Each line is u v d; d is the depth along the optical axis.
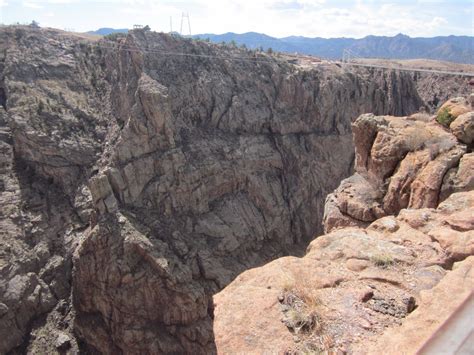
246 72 78.50
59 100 66.38
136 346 42.16
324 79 83.50
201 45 78.62
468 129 18.56
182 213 59.22
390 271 9.77
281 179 74.06
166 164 59.69
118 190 54.84
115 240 47.09
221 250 59.06
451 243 10.60
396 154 20.22
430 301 7.38
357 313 8.20
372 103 91.94
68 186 58.56
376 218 20.05
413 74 122.69
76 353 44.62
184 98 69.06
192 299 42.56
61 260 51.16
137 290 44.12
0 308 43.69
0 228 50.88
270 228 68.06
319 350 7.37
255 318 8.42
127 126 59.25
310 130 80.56
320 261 10.52
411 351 6.22
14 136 59.50
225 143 68.94
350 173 82.75
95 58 75.69
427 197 17.86
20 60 69.81
